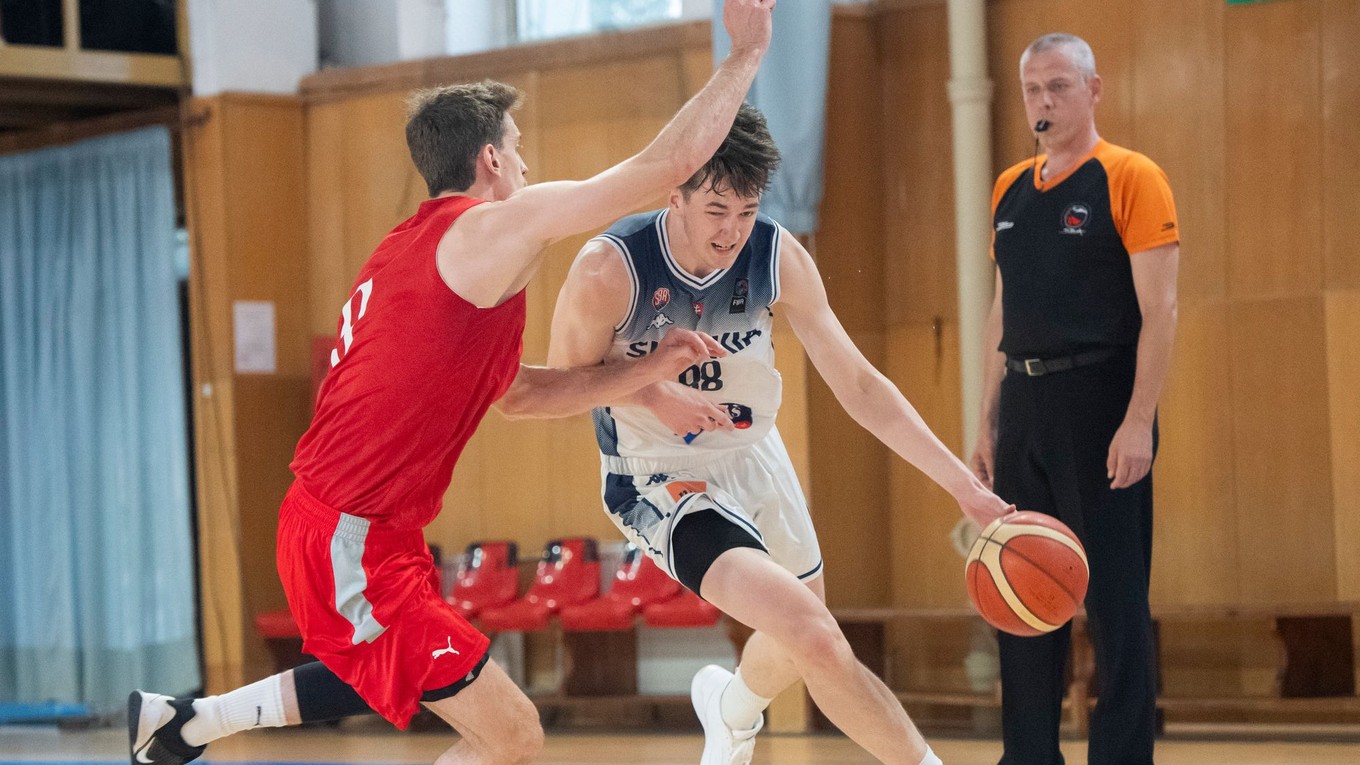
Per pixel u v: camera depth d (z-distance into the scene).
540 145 17.16
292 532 6.97
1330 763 12.20
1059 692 9.63
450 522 17.75
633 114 16.67
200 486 18.22
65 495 18.50
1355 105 14.19
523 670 17.08
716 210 6.96
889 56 16.39
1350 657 13.92
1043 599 7.31
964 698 14.57
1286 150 14.47
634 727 15.84
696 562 7.45
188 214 18.34
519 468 17.39
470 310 6.57
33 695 18.67
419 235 6.70
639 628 16.34
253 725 7.98
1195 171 14.82
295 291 18.45
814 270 7.83
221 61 18.05
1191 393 14.89
